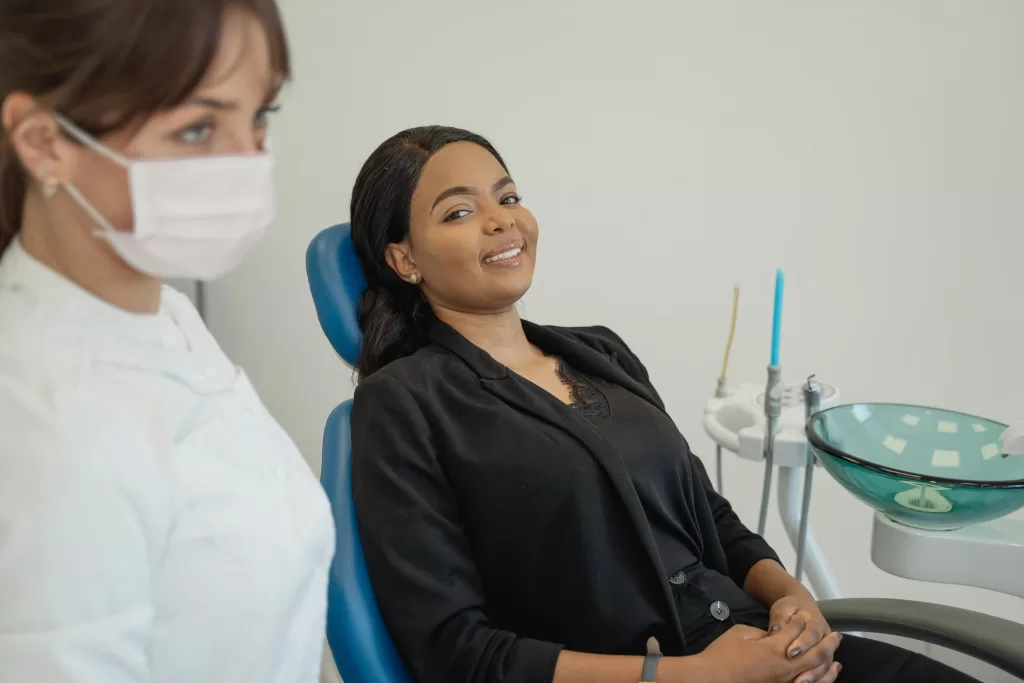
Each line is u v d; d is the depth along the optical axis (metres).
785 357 1.84
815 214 1.75
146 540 0.56
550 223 1.84
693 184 1.77
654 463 1.20
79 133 0.54
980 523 1.10
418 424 1.09
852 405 1.26
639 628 1.09
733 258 1.80
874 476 1.04
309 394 2.01
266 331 1.98
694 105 1.74
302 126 1.85
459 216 1.21
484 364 1.18
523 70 1.77
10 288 0.59
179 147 0.57
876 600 1.21
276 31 0.59
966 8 1.59
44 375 0.55
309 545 0.71
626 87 1.75
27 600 0.50
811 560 1.42
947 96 1.64
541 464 1.08
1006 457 1.13
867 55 1.65
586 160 1.79
